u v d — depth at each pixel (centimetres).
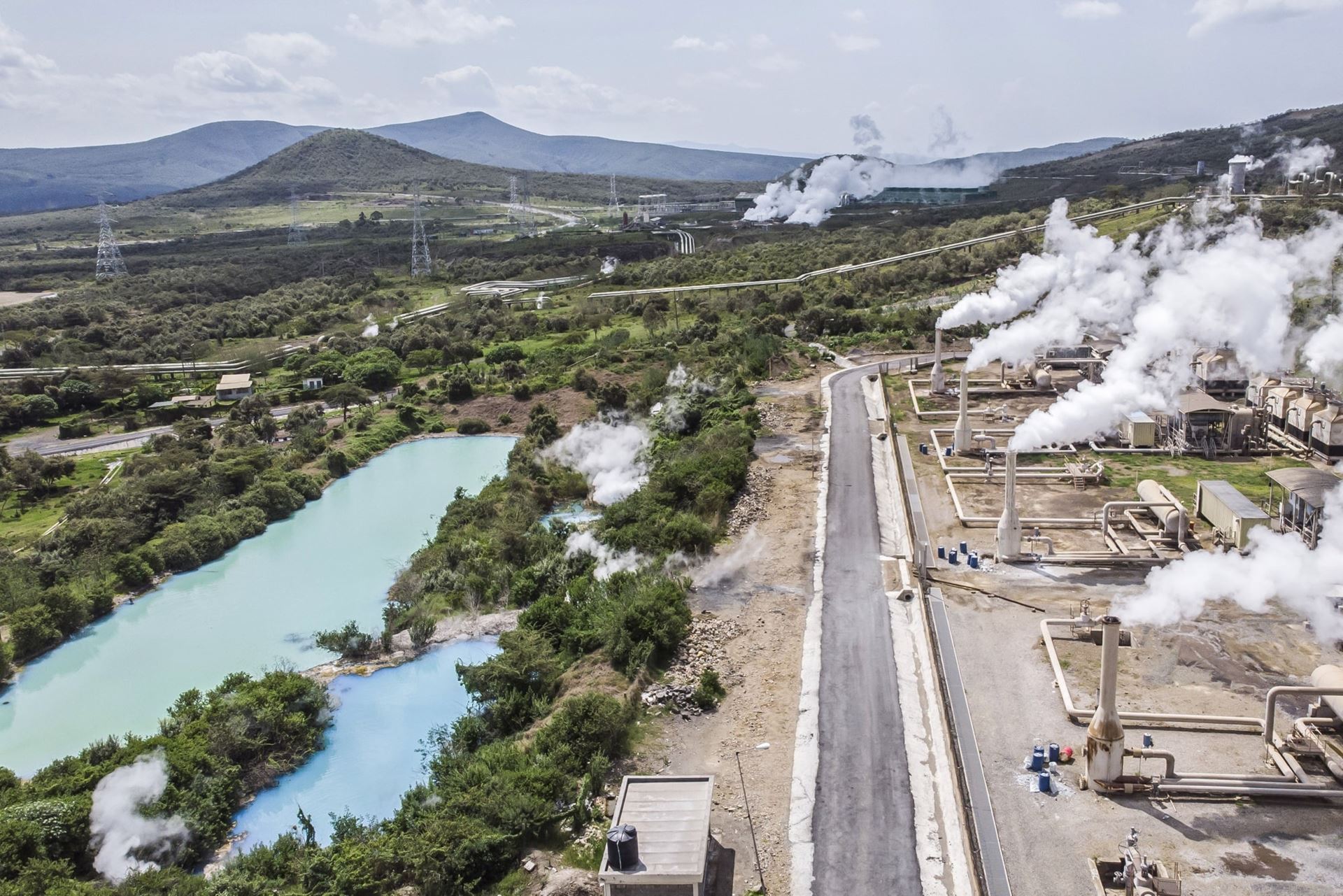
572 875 4156
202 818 5003
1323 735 4738
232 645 7569
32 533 9969
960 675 5584
